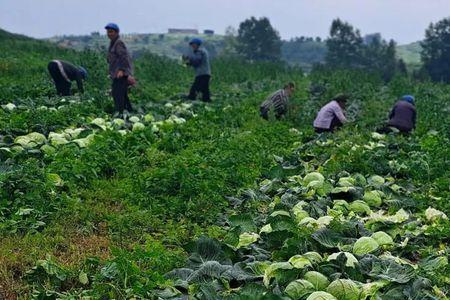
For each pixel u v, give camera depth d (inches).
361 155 502.6
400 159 510.3
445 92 1344.7
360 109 973.8
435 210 382.3
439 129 746.8
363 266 279.6
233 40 4133.9
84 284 275.4
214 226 351.6
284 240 311.0
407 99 749.9
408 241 337.1
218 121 708.0
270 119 724.0
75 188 402.6
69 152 457.7
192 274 269.9
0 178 377.7
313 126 700.7
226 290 260.4
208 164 477.1
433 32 3120.1
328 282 258.5
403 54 5767.7
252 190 417.1
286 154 537.3
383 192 425.4
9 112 650.8
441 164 489.1
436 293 263.4
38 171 397.7
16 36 2090.3
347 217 365.1
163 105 833.5
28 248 311.6
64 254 309.4
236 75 1419.8
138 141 531.2
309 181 432.5
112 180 429.4
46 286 270.2
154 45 5570.9
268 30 3727.9
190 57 919.7
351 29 3351.4
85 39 5339.6
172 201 381.4
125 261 263.0
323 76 1466.5
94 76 945.5
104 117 673.0
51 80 982.4
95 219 361.4
